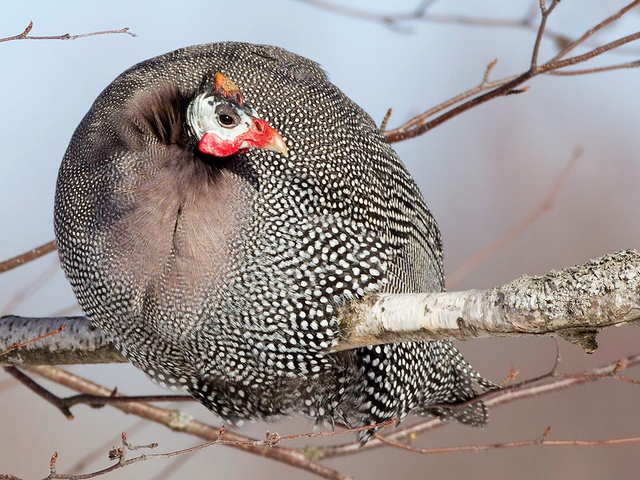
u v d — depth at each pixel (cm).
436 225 1002
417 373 923
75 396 968
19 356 957
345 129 886
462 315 729
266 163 845
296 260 840
